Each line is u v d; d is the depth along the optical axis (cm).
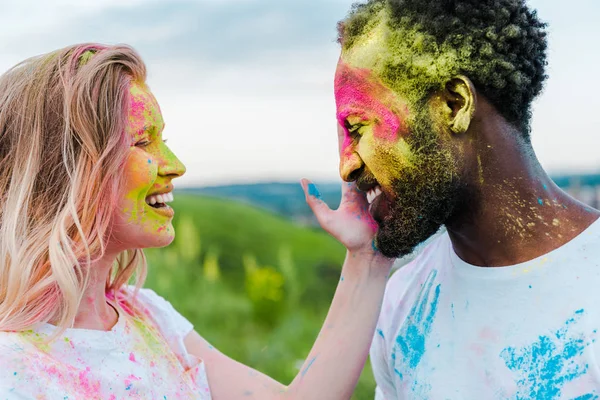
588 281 147
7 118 167
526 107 161
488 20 156
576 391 143
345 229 188
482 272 163
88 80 164
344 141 174
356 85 166
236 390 194
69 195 161
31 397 147
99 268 172
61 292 160
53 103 165
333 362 187
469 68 154
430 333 172
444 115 159
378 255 189
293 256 618
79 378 156
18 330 156
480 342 159
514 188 158
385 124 163
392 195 167
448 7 158
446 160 159
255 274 499
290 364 417
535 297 153
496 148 158
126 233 172
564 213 157
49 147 165
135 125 171
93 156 163
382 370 195
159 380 173
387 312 193
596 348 142
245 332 461
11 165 167
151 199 177
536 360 149
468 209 162
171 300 445
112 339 167
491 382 155
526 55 159
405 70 160
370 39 165
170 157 179
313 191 194
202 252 584
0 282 163
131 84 174
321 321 501
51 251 157
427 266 186
